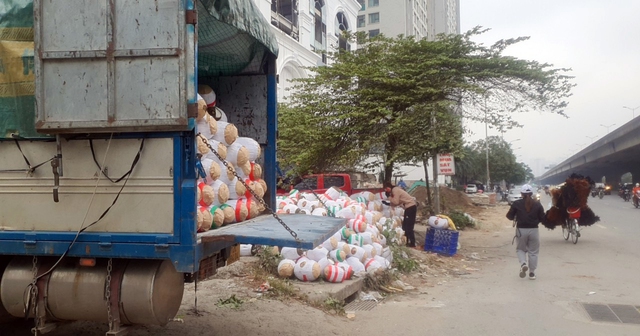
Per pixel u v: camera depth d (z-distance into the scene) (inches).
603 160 2349.9
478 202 1432.1
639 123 1444.4
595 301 286.7
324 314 244.4
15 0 150.3
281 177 267.6
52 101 145.3
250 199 209.9
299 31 1045.2
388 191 489.4
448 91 525.0
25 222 152.6
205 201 163.0
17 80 150.2
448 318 251.9
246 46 220.1
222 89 240.5
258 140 235.3
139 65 143.0
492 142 2487.7
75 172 149.7
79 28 144.6
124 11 143.6
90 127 143.6
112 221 148.0
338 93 547.2
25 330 193.2
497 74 497.0
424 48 531.2
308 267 287.4
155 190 146.3
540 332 228.7
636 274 365.7
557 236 594.9
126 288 148.3
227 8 165.9
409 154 534.6
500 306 277.3
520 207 355.6
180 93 141.3
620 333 227.1
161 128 142.8
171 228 145.6
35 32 145.3
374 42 585.6
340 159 562.3
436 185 632.4
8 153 154.1
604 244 523.8
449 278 361.1
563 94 518.3
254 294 259.8
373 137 526.9
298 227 186.4
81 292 150.1
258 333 207.5
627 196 1544.0
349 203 385.4
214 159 184.2
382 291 311.9
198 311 229.5
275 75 234.2
